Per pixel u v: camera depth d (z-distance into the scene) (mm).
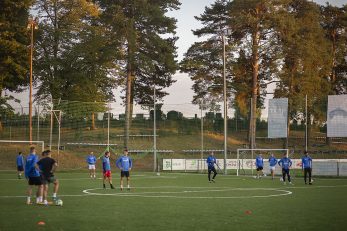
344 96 41250
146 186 28297
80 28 61969
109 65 62781
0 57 55156
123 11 59156
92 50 59125
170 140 69250
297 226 12523
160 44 59312
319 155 65938
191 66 60938
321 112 66938
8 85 56969
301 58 61312
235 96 65625
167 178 37688
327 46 68062
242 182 32938
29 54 56250
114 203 18266
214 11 62906
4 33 54156
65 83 60531
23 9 57562
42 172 17203
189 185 29422
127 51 58562
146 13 57656
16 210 15617
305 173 31422
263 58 61344
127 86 60062
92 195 21875
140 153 60156
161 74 70812
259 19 59250
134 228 11977
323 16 75188
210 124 77125
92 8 61750
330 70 69938
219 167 50531
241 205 17781
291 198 20875
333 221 13484
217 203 18547
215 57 61438
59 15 61969
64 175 41375
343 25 74875
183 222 13133
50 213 14891
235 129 77625
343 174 43625
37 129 57781
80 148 59094
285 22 58500
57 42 61094
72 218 13766
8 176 38062
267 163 46188
